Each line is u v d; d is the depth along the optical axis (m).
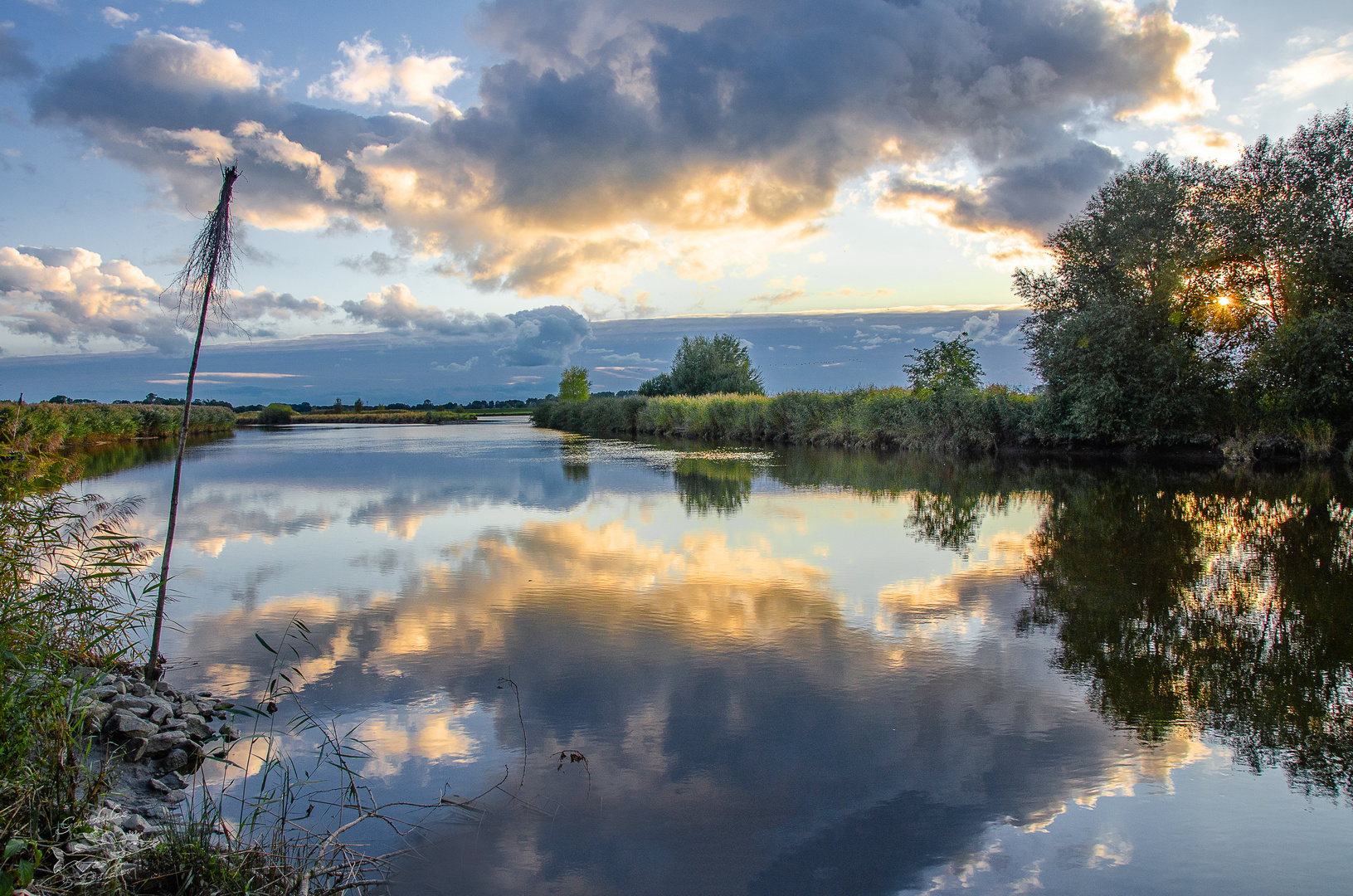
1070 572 8.20
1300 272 19.48
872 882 3.08
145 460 22.67
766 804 3.66
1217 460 20.56
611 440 34.28
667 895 3.00
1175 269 20.34
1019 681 5.16
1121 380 21.08
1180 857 3.24
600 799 3.71
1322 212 19.25
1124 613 6.68
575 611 6.74
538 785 3.84
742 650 5.77
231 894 2.85
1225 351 21.34
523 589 7.52
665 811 3.61
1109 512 12.23
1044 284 23.03
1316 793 3.75
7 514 4.21
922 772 3.96
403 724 4.52
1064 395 22.30
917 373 28.83
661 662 5.51
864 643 5.92
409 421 68.88
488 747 4.24
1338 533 10.25
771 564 8.59
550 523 11.34
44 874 2.83
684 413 36.19
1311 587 7.49
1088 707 4.76
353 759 4.10
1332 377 18.38
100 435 31.33
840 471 19.09
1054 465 20.23
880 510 12.53
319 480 17.11
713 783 3.85
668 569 8.35
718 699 4.88
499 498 14.14
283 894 2.91
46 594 4.05
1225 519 11.41
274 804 3.65
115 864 2.90
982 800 3.70
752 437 31.95
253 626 6.33
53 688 3.52
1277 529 10.55
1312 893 2.99
